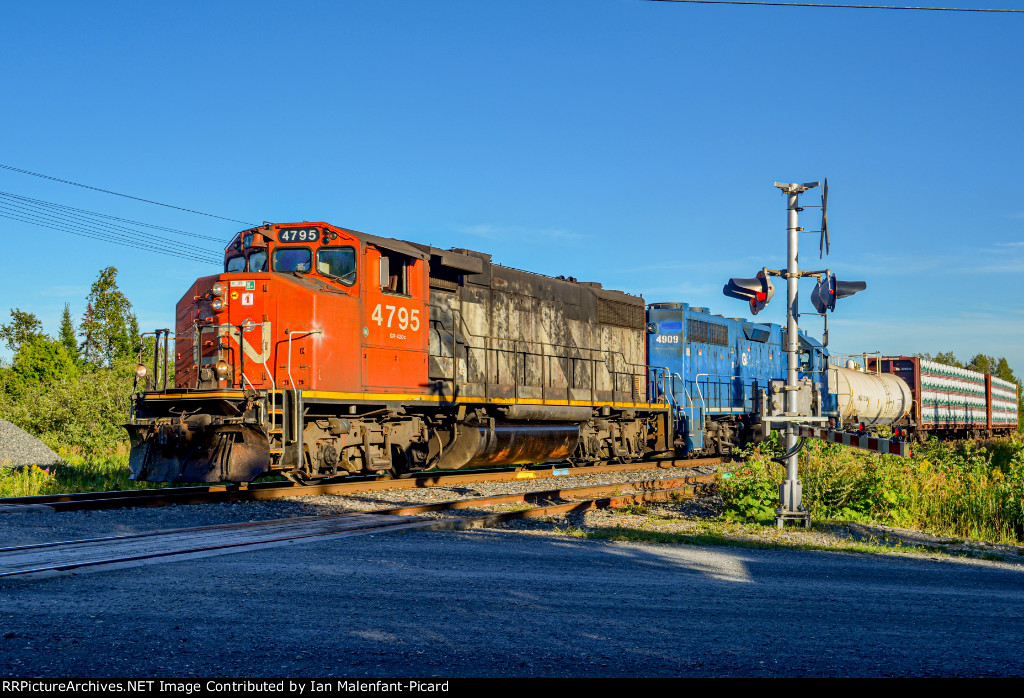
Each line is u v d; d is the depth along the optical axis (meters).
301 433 12.30
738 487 12.42
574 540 9.40
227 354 13.03
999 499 13.62
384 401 13.95
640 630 5.52
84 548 8.08
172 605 5.85
